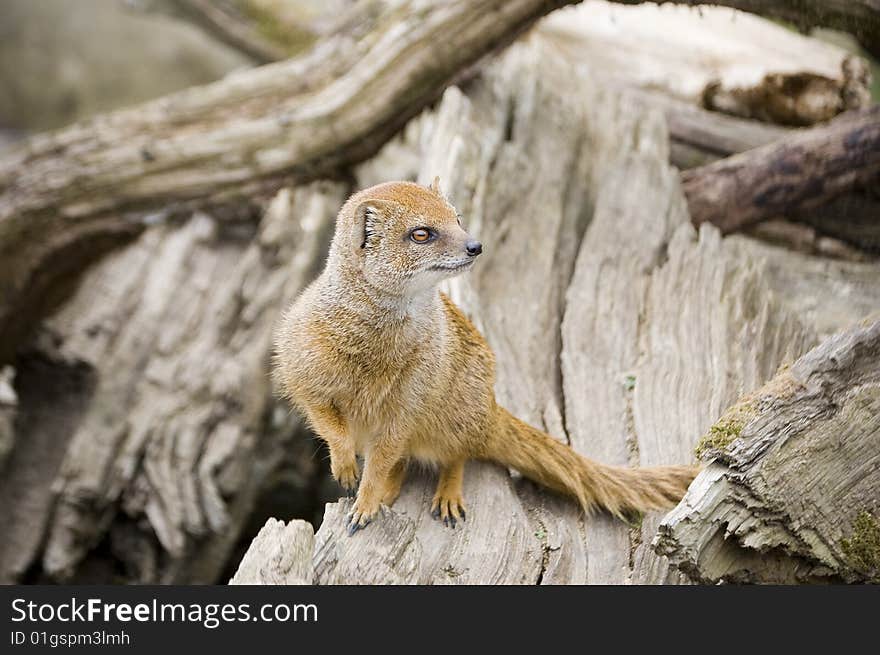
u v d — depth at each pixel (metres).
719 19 14.93
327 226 13.21
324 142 12.78
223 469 11.87
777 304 9.91
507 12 11.90
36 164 13.51
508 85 12.88
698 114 13.50
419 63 12.24
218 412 12.08
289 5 17.64
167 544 11.41
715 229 10.95
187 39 27.11
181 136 13.24
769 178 11.80
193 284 13.02
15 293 13.56
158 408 12.05
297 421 12.60
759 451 5.93
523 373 8.83
